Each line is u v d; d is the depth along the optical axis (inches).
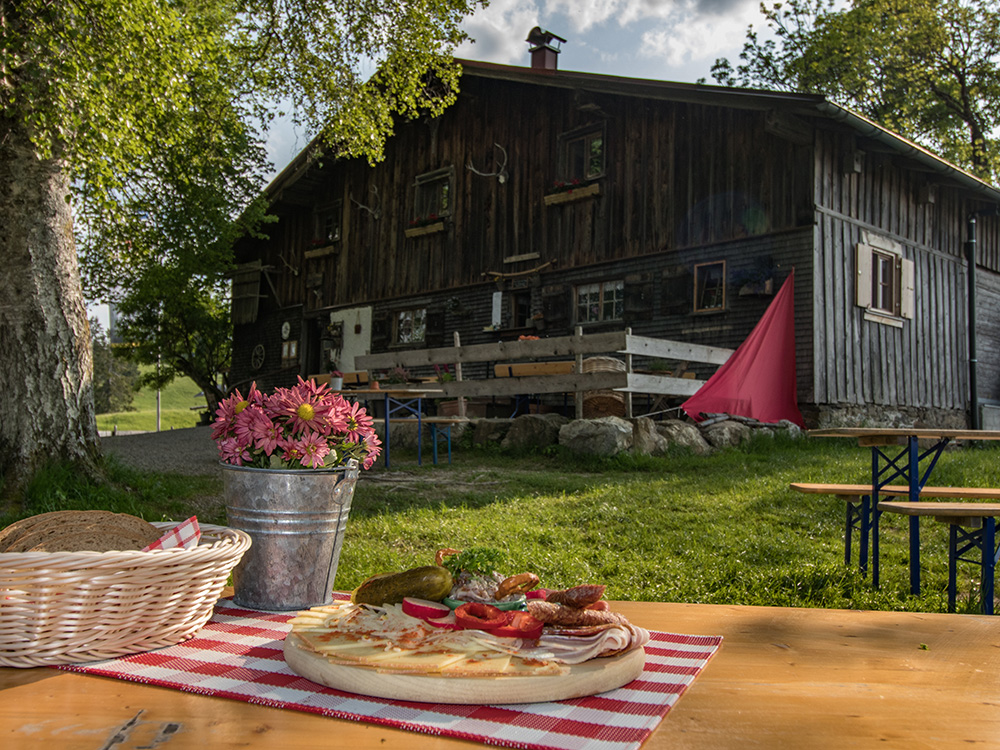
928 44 808.9
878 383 458.0
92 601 54.6
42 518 64.0
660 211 488.1
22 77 217.9
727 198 456.4
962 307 544.1
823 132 429.1
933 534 198.4
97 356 1855.3
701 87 432.8
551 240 549.0
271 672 53.1
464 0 399.5
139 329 802.2
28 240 224.7
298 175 700.0
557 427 366.9
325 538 76.4
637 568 167.5
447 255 618.2
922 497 231.1
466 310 597.6
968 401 542.6
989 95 826.2
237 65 426.3
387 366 406.0
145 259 666.8
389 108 432.8
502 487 277.1
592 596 54.2
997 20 795.4
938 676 53.0
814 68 823.1
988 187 506.9
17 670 54.0
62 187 233.6
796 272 424.8
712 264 461.4
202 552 59.4
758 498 237.3
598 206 522.6
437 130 637.9
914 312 494.6
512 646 51.9
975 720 44.9
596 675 48.0
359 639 54.4
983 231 581.3
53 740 41.7
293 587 75.0
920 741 41.7
